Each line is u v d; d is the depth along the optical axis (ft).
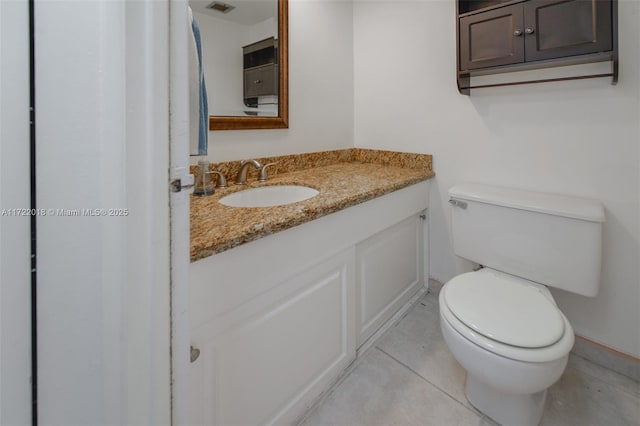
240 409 2.97
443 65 5.62
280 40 5.33
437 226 6.12
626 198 4.14
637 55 3.88
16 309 1.57
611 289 4.41
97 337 1.56
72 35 1.44
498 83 4.99
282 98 5.46
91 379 1.60
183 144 1.66
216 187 4.55
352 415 3.84
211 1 4.46
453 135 5.65
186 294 1.78
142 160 1.49
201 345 2.54
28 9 1.46
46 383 1.63
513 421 3.60
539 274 4.31
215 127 4.59
